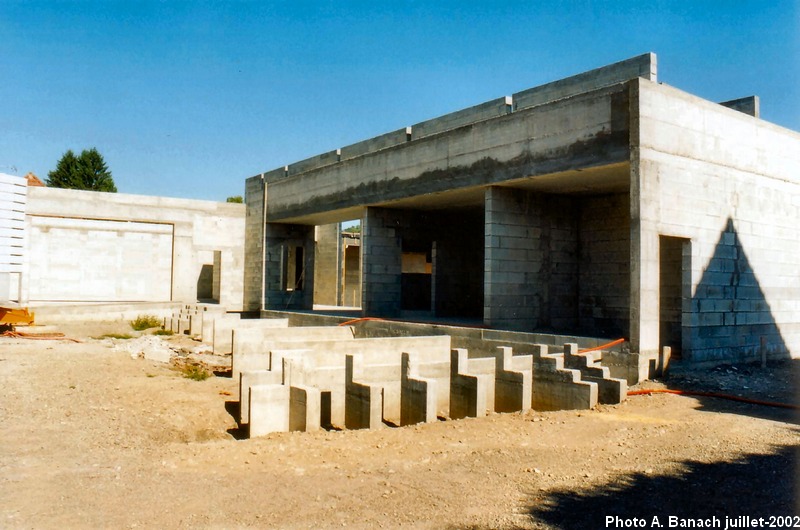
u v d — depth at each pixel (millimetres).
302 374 14484
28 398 12164
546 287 18500
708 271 14859
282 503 7402
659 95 13953
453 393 14180
